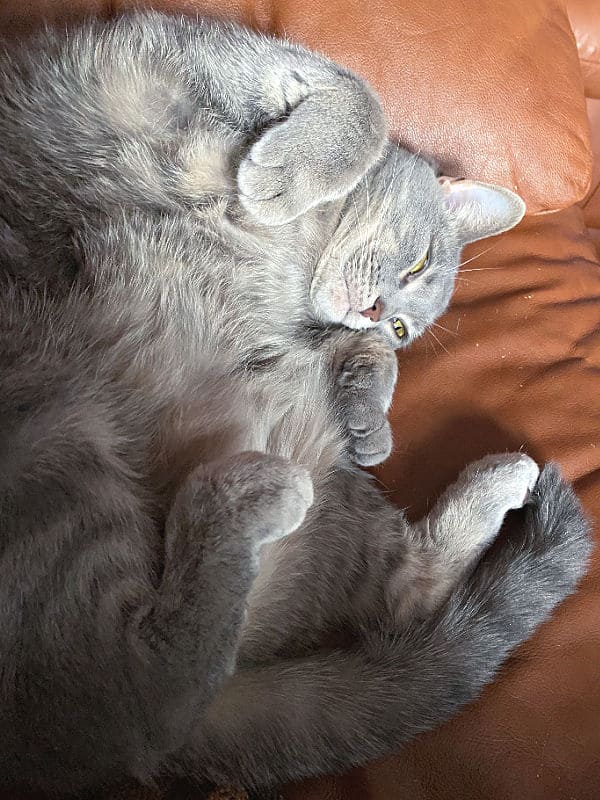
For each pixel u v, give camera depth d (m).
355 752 0.31
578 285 0.47
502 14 0.43
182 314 0.32
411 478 0.39
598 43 0.56
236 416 0.32
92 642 0.24
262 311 0.35
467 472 0.37
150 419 0.30
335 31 0.40
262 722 0.30
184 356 0.31
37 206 0.30
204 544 0.26
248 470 0.28
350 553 0.35
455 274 0.45
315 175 0.32
